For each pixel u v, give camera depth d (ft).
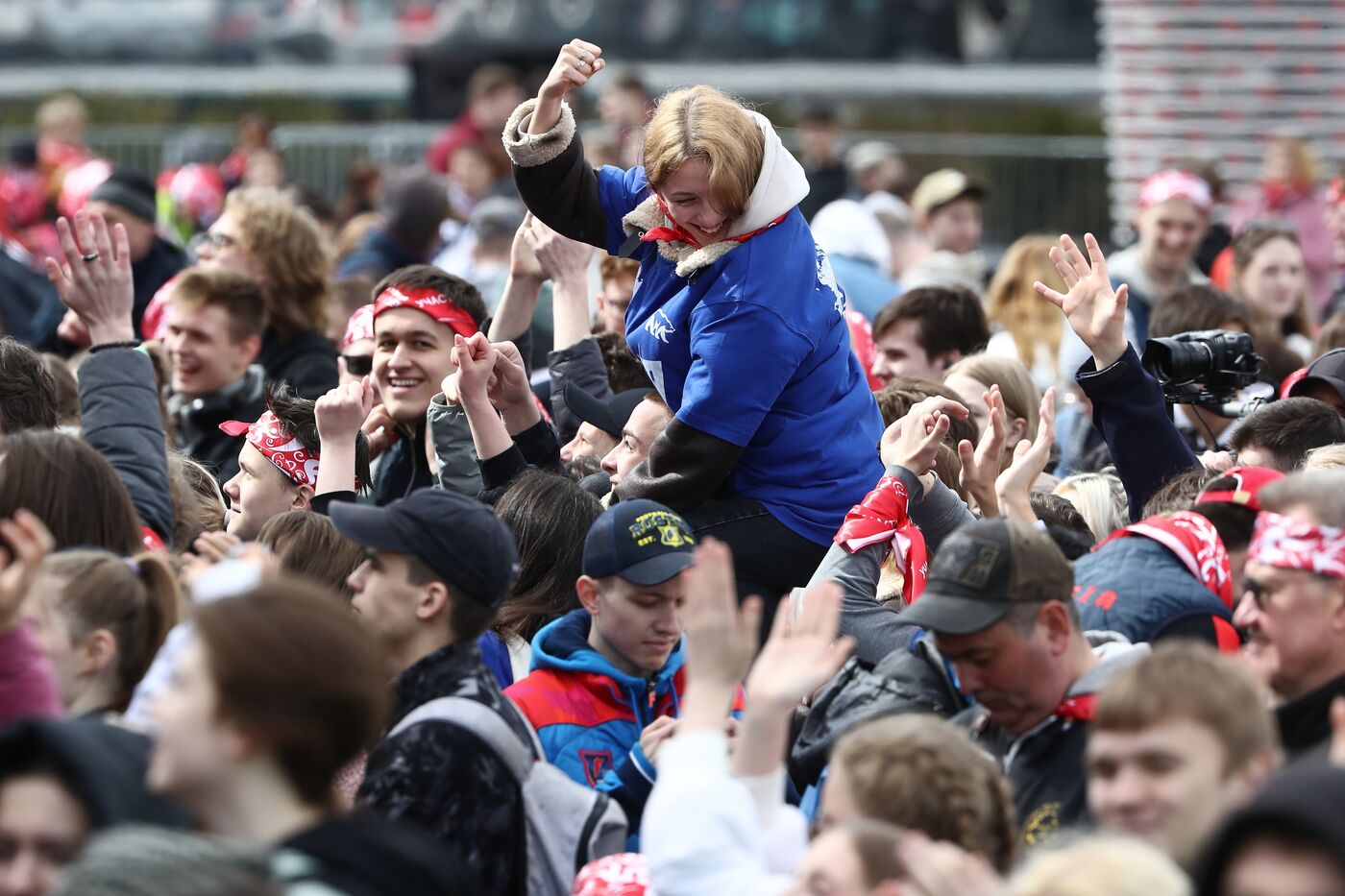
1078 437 82.28
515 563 44.60
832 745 46.52
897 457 53.57
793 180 55.88
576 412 66.59
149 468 54.90
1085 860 29.37
